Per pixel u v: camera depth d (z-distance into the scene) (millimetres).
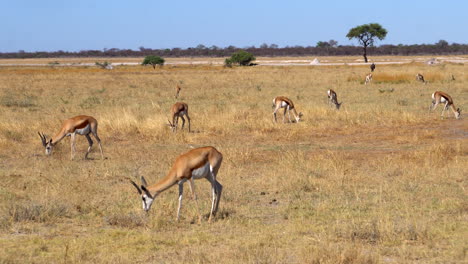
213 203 9711
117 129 20000
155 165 14656
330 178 13039
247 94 35094
